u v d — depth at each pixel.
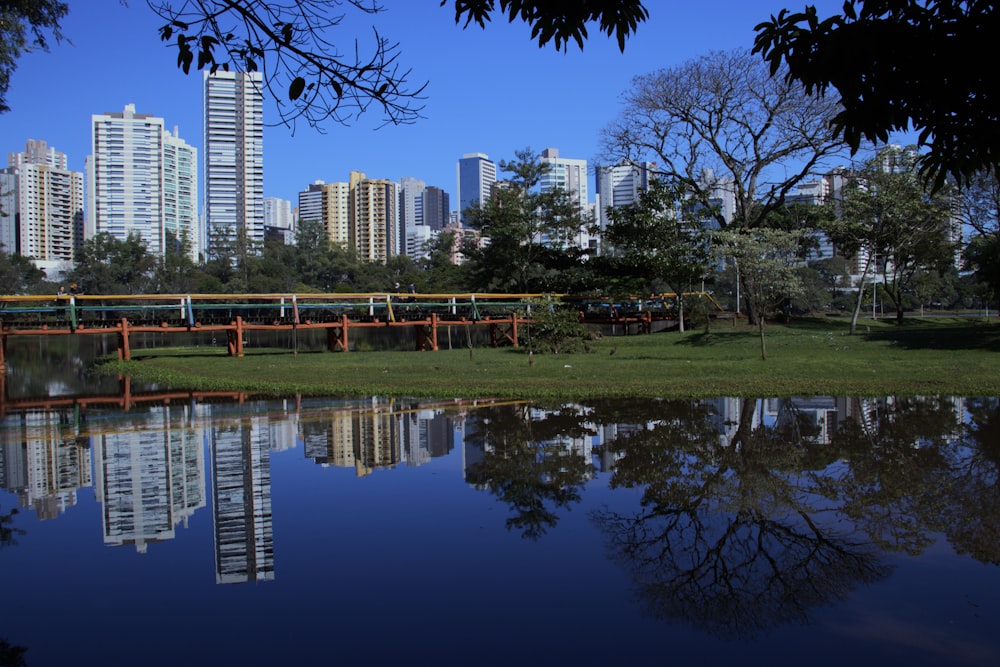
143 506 7.77
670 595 5.13
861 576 5.41
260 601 5.16
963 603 4.91
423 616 4.87
